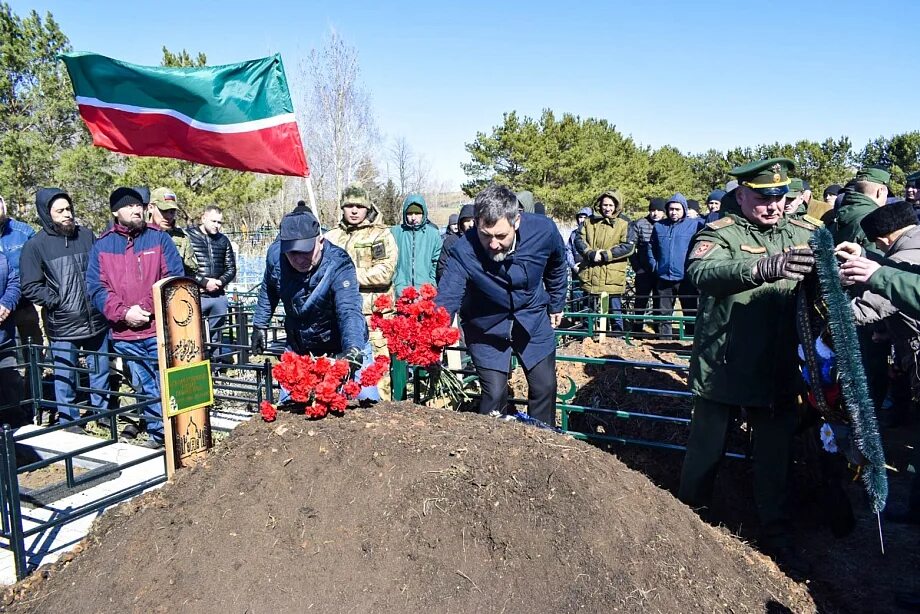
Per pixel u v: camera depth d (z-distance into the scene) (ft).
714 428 12.74
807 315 10.90
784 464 12.48
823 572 12.10
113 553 9.85
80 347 20.58
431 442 10.25
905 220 13.01
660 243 29.09
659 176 132.46
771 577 10.82
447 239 25.45
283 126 19.67
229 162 20.12
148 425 19.03
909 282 10.23
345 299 12.91
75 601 9.44
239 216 111.24
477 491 9.46
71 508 14.82
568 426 18.67
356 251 19.40
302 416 11.31
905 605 10.96
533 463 9.92
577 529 9.25
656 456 17.29
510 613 8.46
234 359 27.35
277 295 14.88
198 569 9.24
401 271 22.82
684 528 10.34
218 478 10.31
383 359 11.68
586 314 19.66
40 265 19.48
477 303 14.33
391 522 9.23
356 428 10.64
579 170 106.83
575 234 35.09
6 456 11.27
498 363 14.62
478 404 17.11
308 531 9.33
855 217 17.31
